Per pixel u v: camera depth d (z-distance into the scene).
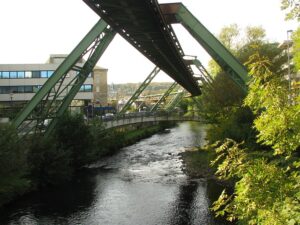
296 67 7.58
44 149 34.41
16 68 83.81
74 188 33.41
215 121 50.88
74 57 31.94
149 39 28.19
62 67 32.09
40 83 84.38
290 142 7.13
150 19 23.03
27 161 31.84
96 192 31.95
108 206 27.84
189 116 93.00
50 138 35.75
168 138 78.00
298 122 6.98
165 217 25.11
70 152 37.31
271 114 7.26
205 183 34.59
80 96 87.12
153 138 78.44
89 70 34.47
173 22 26.55
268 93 7.36
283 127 7.05
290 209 6.54
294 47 7.61
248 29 55.94
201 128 103.94
